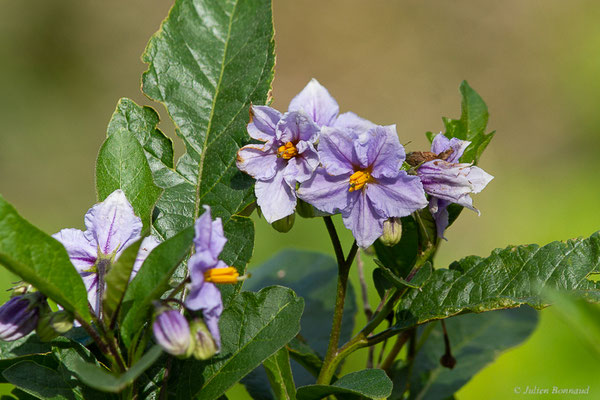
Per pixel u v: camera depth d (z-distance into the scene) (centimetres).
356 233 36
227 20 40
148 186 36
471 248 97
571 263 36
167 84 39
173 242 32
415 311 37
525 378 52
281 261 47
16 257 32
